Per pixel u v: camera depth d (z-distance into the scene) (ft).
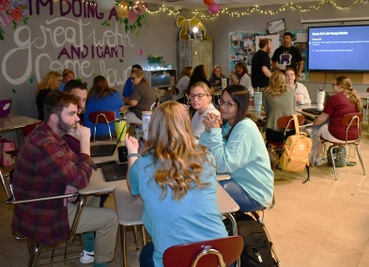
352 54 25.43
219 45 31.22
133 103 17.11
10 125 12.67
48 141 6.57
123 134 9.16
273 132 14.08
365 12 24.77
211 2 21.57
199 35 30.35
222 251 4.73
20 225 6.82
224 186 7.36
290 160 12.11
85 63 22.82
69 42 21.66
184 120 5.01
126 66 25.94
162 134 4.92
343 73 26.14
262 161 7.33
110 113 13.07
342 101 13.76
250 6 28.99
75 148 8.07
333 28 25.73
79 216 6.84
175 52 30.42
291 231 10.04
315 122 14.32
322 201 11.96
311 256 8.85
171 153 4.83
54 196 6.61
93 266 8.08
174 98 24.48
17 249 9.46
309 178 13.92
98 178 7.19
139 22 26.58
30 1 19.31
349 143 14.16
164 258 4.53
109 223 7.23
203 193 4.89
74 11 21.74
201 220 4.83
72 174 6.49
